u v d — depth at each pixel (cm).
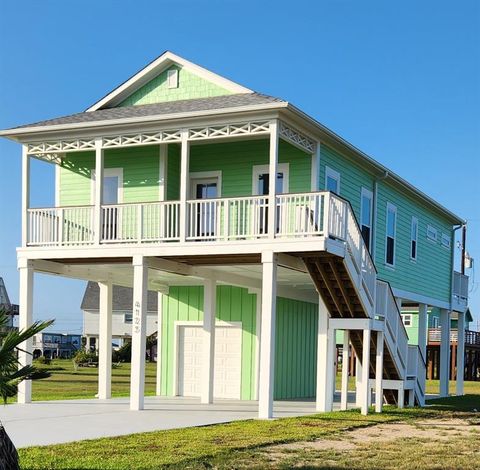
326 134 1827
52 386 2873
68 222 1898
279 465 973
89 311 7212
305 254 1625
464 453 1139
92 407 1778
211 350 1975
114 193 2133
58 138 1858
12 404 1841
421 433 1400
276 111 1620
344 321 1755
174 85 2134
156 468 929
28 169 1897
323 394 1795
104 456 1012
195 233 1712
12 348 768
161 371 2359
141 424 1425
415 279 2653
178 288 2367
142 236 1766
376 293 1806
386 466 1004
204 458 1016
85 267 2023
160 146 2080
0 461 719
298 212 1627
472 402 2442
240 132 1672
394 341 1909
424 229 2781
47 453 1025
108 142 1808
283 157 1953
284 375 2347
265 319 1592
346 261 1636
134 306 1742
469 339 4847
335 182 2002
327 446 1181
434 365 4650
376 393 1808
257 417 1605
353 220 1717
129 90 2181
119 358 5791
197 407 1850
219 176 2050
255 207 1662
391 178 2331
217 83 2072
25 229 1880
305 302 2500
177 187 2131
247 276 2139
